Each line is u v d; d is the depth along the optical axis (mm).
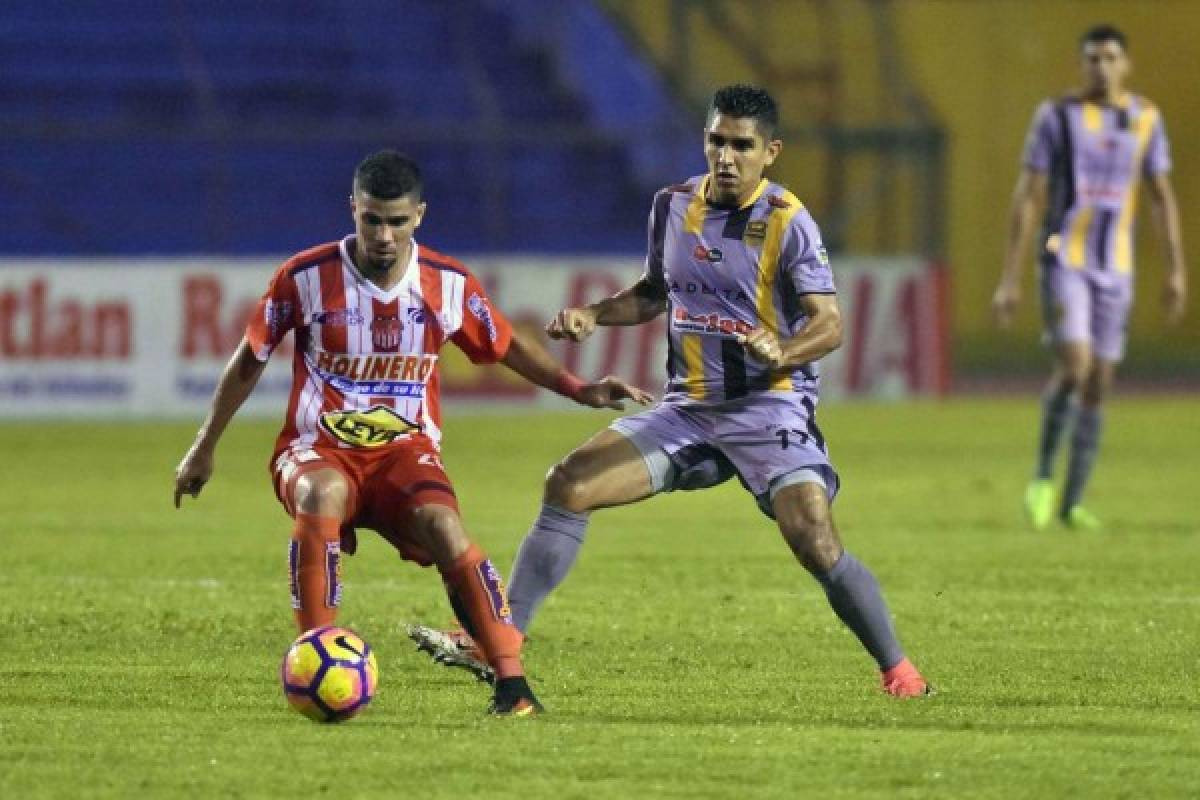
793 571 40812
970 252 110062
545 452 68250
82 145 95250
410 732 23266
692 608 35219
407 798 19969
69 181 93562
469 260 83125
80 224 91562
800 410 26562
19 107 96438
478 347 25547
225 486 57688
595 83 100688
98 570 39844
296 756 21828
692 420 26750
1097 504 54656
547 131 84000
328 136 81750
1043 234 48656
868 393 88312
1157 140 48594
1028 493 49344
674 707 25375
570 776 20969
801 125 96625
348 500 24594
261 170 95688
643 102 97250
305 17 103375
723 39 101500
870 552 43938
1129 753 22422
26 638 30891
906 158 89562
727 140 26016
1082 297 48281
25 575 38969
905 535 47250
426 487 24469
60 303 79312
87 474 60438
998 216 110438
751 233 26344
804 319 26734
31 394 79062
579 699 25922
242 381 25031
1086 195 48125
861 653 30203
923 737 23297
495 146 89000
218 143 86625
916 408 86500
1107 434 77062
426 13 104875
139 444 70125
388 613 34344
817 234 26297
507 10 105688
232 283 81000
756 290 26422
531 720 24109
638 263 84562
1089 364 48406
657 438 26547
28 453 66688
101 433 74062
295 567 24109
